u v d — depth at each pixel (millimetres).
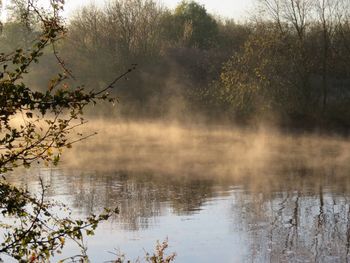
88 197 16609
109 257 10648
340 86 39469
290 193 17453
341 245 11695
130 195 17125
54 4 4160
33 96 4066
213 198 16703
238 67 36281
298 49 36469
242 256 10930
